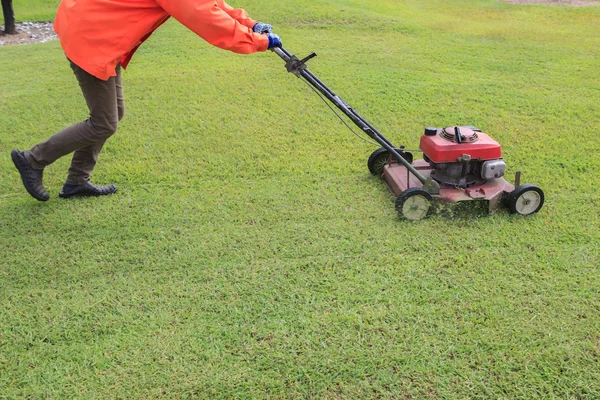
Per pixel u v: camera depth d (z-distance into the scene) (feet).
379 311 9.27
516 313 9.20
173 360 8.39
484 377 8.03
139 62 23.47
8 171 14.47
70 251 11.12
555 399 7.66
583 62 23.56
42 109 18.66
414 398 7.72
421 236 11.38
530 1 37.29
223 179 13.94
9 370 8.30
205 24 10.10
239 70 22.11
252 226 11.85
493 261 10.50
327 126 16.94
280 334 8.84
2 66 24.41
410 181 12.70
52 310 9.45
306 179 13.84
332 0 34.12
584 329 8.80
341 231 11.59
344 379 8.04
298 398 7.76
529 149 15.19
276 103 18.70
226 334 8.84
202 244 11.23
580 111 17.89
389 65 23.08
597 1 36.88
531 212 12.10
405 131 16.61
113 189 13.34
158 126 16.97
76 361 8.46
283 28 28.32
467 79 21.40
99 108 11.57
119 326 9.09
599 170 13.97
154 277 10.28
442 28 29.40
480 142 12.10
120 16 10.48
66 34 10.66
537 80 21.26
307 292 9.77
